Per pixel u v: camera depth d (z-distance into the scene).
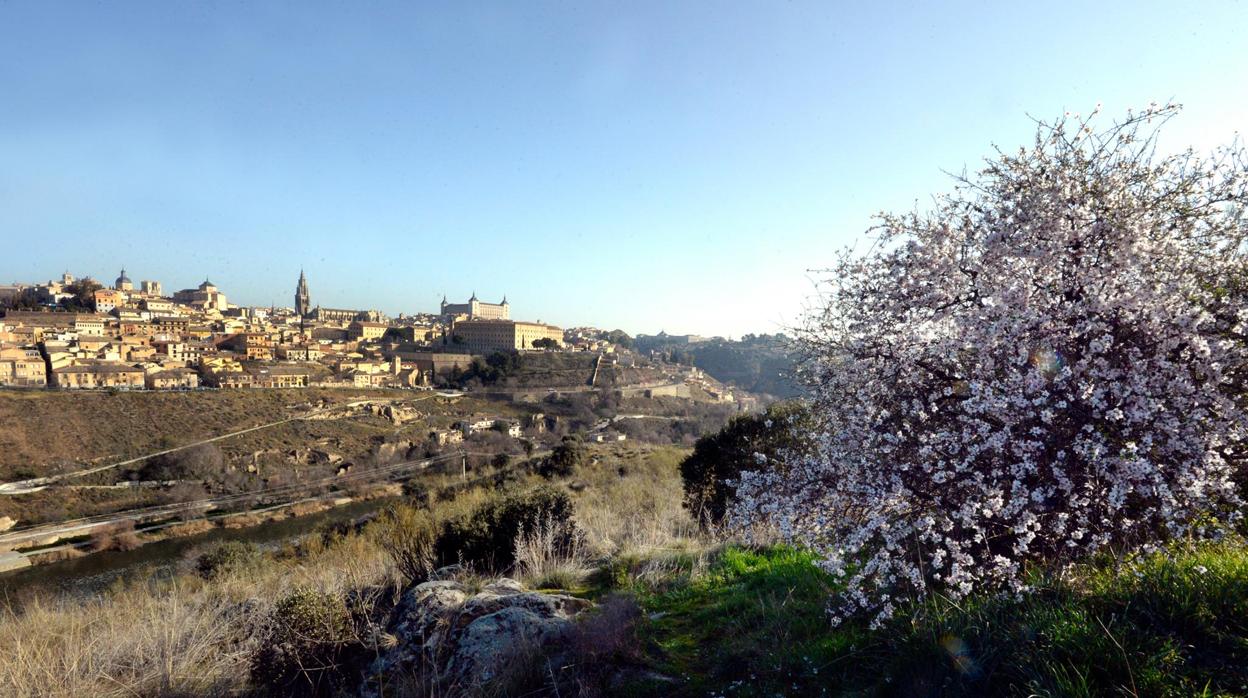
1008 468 4.13
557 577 7.62
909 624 3.95
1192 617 3.18
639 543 9.21
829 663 3.95
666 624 5.53
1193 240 4.64
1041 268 4.59
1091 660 3.04
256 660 5.75
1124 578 3.65
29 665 5.80
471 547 8.73
